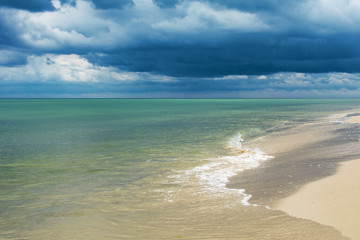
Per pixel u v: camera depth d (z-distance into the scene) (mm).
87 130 41062
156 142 29047
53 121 57906
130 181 15305
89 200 12391
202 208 11117
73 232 9344
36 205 11875
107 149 25312
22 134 36938
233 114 79500
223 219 9938
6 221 10273
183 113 87125
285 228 8898
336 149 21359
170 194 13000
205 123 50938
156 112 94125
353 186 12000
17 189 14102
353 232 8281
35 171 17703
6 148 26281
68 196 12984
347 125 38812
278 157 20422
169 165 18891
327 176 14141
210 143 28047
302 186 12891
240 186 13875
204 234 8883
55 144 28453
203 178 15570
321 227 8750
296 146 24328
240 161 19656
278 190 12703
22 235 9180
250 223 9461
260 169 17094
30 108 130000
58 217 10578
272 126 44031
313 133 31844
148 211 11000
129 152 23734
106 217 10500
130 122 54406
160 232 9180
